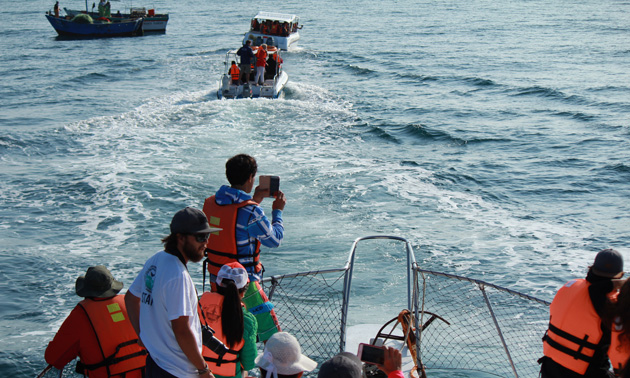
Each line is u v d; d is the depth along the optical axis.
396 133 20.92
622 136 20.58
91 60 40.34
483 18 72.31
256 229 3.99
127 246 11.23
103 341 3.67
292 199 13.70
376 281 9.43
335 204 13.43
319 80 33.00
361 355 3.15
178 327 2.91
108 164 16.30
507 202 14.02
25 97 27.75
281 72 28.59
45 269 10.23
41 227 12.10
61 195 13.95
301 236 11.50
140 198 13.68
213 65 38.12
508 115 24.39
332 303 8.39
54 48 46.81
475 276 9.83
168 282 2.92
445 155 18.31
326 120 22.45
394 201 13.73
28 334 8.25
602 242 11.48
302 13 81.44
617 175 16.11
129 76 34.09
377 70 36.69
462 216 12.90
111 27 54.03
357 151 18.38
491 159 17.80
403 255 10.59
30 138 19.08
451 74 35.12
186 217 2.96
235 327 3.39
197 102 25.38
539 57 41.91
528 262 10.46
